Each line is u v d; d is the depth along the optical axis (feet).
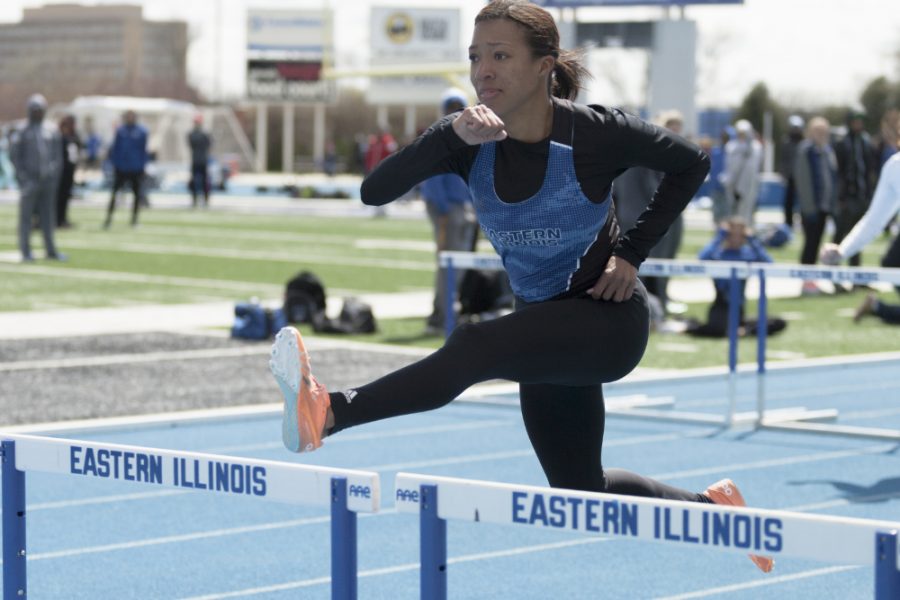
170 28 654.94
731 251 77.05
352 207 238.89
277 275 111.34
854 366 70.64
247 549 35.99
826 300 97.91
